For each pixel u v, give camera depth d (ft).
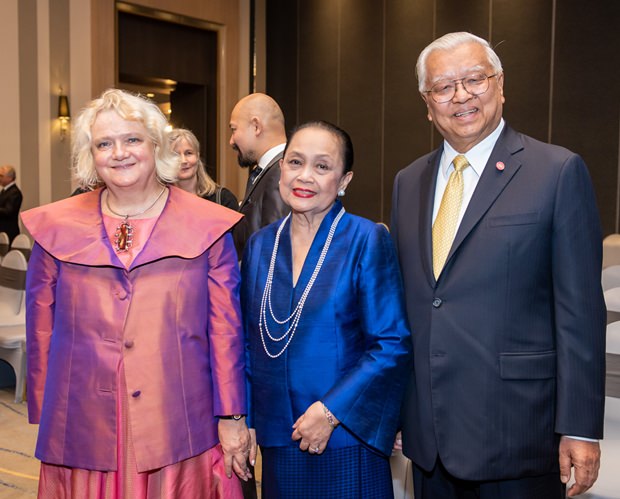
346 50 28.19
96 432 4.80
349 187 28.37
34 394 5.13
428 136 25.34
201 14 29.84
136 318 4.82
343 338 4.87
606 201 20.33
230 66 30.91
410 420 5.15
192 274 5.00
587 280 4.56
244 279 5.39
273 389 4.95
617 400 6.94
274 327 5.00
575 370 4.52
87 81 26.78
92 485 4.91
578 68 20.80
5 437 11.16
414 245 5.20
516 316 4.68
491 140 5.02
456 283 4.80
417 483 5.45
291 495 4.91
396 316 4.91
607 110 20.20
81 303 4.86
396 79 26.30
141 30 28.60
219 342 5.05
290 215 5.40
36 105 25.81
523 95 22.17
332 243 5.00
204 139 31.14
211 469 5.22
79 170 5.09
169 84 30.81
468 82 4.86
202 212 5.18
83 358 4.84
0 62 24.85
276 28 31.40
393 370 4.83
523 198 4.69
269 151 8.65
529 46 21.94
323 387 4.83
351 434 4.88
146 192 5.08
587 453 4.55
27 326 5.17
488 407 4.70
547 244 4.66
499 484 4.92
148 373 4.79
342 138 5.00
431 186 5.27
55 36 26.02
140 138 4.88
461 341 4.76
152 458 4.76
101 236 4.91
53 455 4.89
